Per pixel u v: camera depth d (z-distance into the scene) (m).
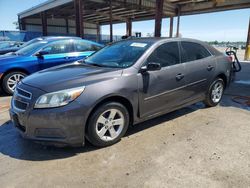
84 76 2.94
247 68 10.91
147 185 2.27
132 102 3.12
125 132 3.23
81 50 6.89
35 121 2.62
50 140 2.65
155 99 3.41
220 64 4.51
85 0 16.25
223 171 2.48
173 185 2.27
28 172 2.50
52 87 2.71
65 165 2.62
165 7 17.67
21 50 6.70
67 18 29.11
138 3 18.05
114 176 2.41
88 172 2.49
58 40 6.57
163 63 3.53
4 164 2.65
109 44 4.38
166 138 3.27
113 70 3.13
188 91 3.92
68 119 2.62
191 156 2.78
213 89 4.53
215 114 4.25
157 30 12.04
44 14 23.89
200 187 2.23
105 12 22.52
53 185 2.28
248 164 2.61
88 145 3.07
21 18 28.12
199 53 4.18
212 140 3.20
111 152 2.89
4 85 5.81
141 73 3.21
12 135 3.41
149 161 2.68
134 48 3.62
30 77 3.25
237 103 4.97
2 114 4.37
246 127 3.64
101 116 2.90
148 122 3.87
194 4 17.67
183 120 3.96
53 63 6.35
